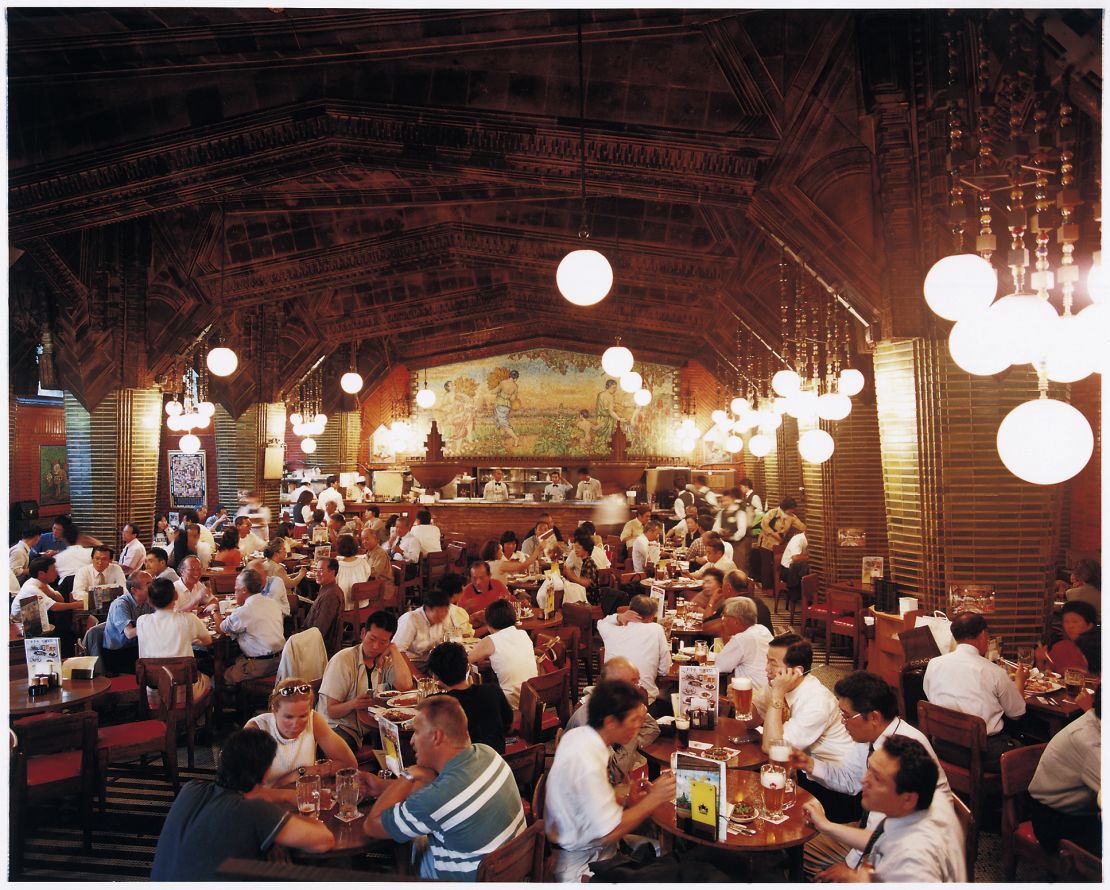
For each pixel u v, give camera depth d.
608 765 4.05
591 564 9.81
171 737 5.68
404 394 22.03
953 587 6.49
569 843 3.42
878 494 10.58
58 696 5.34
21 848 4.44
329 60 7.26
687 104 7.32
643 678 5.59
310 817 3.52
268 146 7.71
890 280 6.78
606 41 7.26
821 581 10.80
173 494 19.69
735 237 11.07
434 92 7.42
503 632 5.67
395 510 16.27
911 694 5.66
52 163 7.61
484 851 3.20
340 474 18.12
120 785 5.90
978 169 4.59
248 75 7.51
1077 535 9.59
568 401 21.83
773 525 13.66
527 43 7.09
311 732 4.13
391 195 10.88
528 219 11.85
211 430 19.72
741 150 7.43
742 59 7.00
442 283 16.30
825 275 7.62
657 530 11.77
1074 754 3.63
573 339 21.28
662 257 12.05
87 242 10.06
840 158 7.00
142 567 9.58
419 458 21.88
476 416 21.97
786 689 4.23
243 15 6.35
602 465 20.45
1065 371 3.50
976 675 4.84
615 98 7.36
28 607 6.38
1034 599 6.75
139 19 6.32
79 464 10.34
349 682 5.13
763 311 11.55
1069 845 3.06
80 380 10.23
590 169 7.78
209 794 3.00
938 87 6.17
